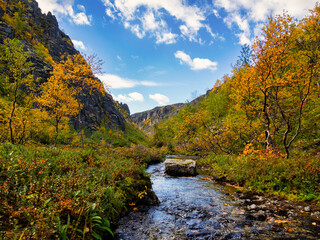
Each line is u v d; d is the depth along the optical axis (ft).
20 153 19.51
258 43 36.32
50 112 71.72
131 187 22.88
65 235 9.81
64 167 20.16
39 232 9.09
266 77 37.14
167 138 185.57
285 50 35.65
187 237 13.94
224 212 19.21
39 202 11.49
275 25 33.88
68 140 123.65
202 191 28.43
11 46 45.50
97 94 347.56
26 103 55.47
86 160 27.35
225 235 14.14
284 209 19.22
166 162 45.47
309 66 34.42
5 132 54.65
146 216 18.20
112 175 22.44
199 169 52.19
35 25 356.79
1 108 52.90
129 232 14.70
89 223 12.55
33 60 216.33
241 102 45.70
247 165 34.19
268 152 35.96
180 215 18.53
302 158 30.17
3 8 277.64
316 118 45.62
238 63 117.91
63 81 68.18
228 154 59.62
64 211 12.03
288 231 14.39
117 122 378.94
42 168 16.26
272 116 50.16
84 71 67.31
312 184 22.52
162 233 14.60
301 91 37.50
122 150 61.52
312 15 33.99
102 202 15.81
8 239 8.32
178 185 32.78
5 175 13.33
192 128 88.48
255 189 27.22
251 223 16.19
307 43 38.06
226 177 35.94
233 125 56.65
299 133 49.21
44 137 95.71
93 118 269.44
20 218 10.09
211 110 124.98
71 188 14.64
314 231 14.23
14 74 46.39
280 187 24.85
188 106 201.46
